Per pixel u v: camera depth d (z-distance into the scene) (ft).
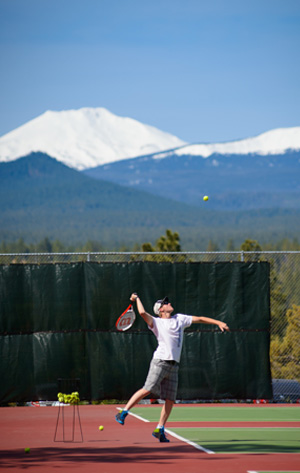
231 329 78.89
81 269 78.84
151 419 64.90
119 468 40.91
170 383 51.31
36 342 77.56
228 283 79.36
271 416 67.87
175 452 46.62
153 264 79.00
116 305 78.48
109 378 77.66
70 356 77.61
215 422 63.05
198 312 78.95
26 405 77.36
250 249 223.30
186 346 78.38
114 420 63.93
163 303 52.95
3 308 77.41
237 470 40.52
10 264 78.02
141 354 78.07
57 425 58.03
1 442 51.08
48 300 78.13
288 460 43.96
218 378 78.23
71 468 40.91
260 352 78.89
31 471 39.99
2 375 76.64
